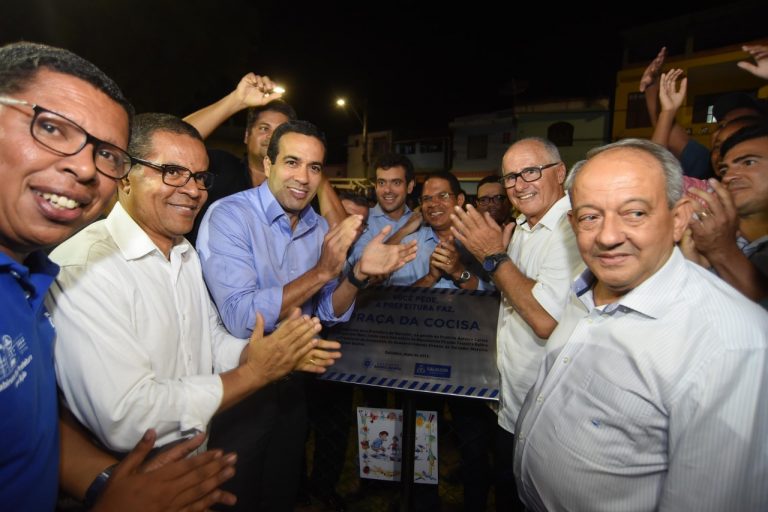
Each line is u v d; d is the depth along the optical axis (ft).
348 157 86.99
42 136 2.77
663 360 3.54
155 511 3.08
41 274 3.23
